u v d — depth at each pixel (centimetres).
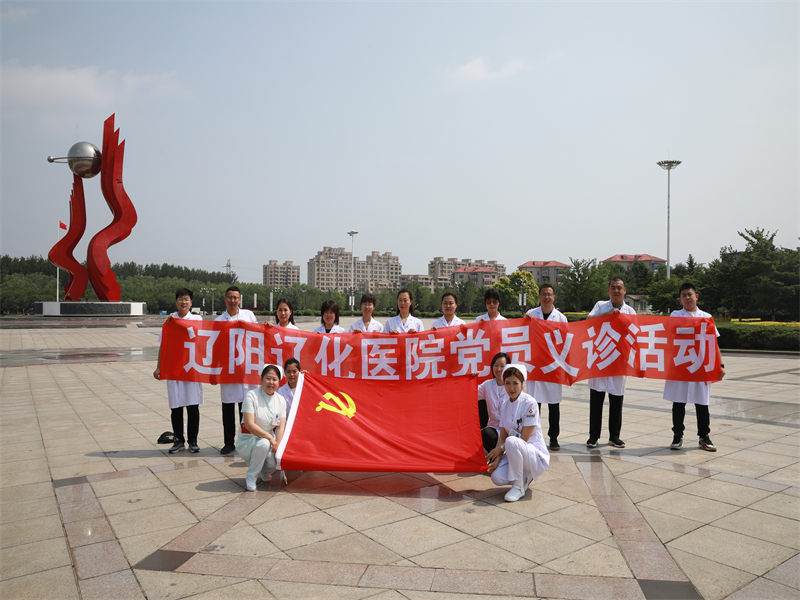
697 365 639
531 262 11331
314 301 9500
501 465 491
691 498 479
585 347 655
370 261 15125
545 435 746
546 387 652
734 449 650
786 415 862
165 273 11919
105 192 3828
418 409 556
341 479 542
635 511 448
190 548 381
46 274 9581
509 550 375
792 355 1912
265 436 512
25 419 830
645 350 660
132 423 805
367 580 333
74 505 466
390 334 650
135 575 342
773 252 3105
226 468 579
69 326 3744
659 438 713
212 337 645
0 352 1978
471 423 534
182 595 317
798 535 401
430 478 546
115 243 4069
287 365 584
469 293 7556
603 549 377
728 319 3152
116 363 1631
